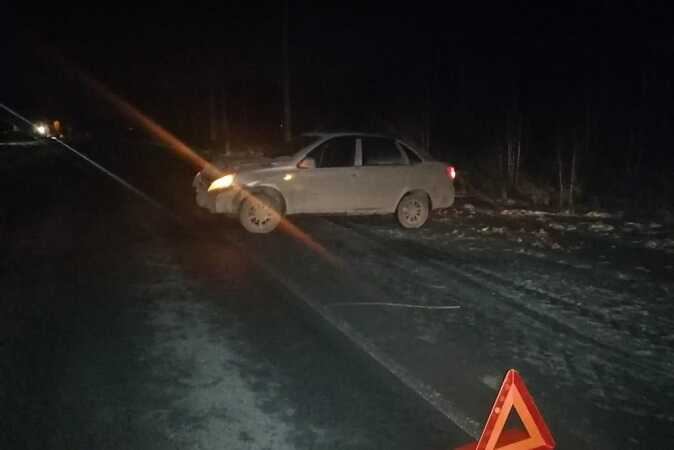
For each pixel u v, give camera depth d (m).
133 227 10.75
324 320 6.04
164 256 8.55
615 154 17.94
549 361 5.18
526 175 17.50
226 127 37.00
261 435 3.86
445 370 4.92
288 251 9.02
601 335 5.82
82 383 4.52
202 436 3.83
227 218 11.80
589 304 6.75
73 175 20.78
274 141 36.38
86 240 9.55
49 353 5.05
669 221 12.26
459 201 15.05
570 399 4.51
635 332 5.92
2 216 11.50
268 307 6.39
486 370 4.95
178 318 5.98
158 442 3.75
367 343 5.45
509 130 17.59
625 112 18.02
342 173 10.47
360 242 9.84
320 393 4.45
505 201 15.22
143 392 4.39
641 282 7.68
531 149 19.73
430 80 22.58
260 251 8.98
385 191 10.80
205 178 11.12
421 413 4.20
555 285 7.48
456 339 5.62
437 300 6.78
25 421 3.96
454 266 8.35
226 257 8.55
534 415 3.25
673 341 5.71
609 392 4.64
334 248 9.31
